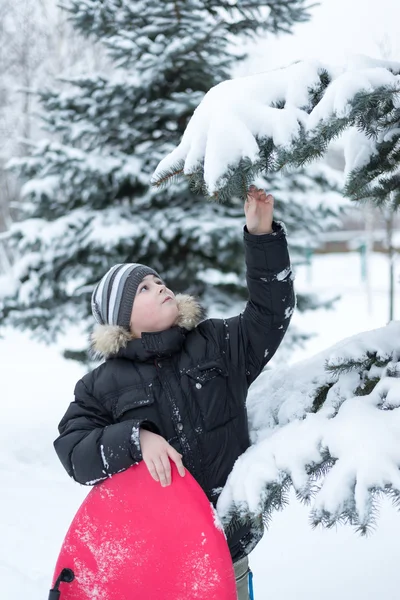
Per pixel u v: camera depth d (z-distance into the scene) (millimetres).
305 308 5625
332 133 1398
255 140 1350
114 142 5336
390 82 1338
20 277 5031
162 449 1447
